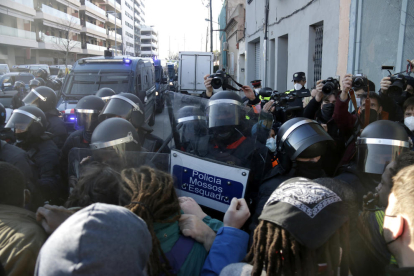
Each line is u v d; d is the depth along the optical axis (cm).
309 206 110
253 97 341
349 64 607
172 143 242
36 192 258
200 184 212
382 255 131
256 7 1412
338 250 109
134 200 139
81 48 5103
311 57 806
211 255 149
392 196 122
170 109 243
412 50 470
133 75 856
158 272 131
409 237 110
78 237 85
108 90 430
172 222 149
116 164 204
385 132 197
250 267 130
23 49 3772
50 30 4297
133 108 302
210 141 227
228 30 2652
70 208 150
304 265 105
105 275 83
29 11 3597
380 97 301
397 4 497
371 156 196
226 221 167
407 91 348
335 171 232
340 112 264
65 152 329
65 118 707
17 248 131
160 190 143
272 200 119
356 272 143
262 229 115
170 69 2544
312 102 315
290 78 941
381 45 533
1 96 952
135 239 92
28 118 297
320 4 726
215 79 316
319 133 197
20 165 253
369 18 560
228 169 208
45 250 90
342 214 112
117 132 221
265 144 226
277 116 344
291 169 205
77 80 840
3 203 162
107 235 87
